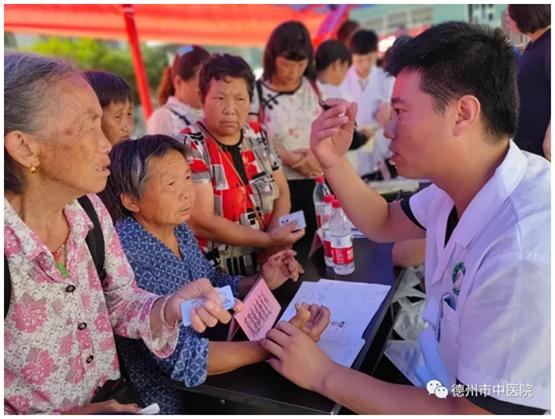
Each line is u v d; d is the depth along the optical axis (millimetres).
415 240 1588
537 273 792
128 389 1109
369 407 961
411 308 1776
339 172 1373
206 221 1770
